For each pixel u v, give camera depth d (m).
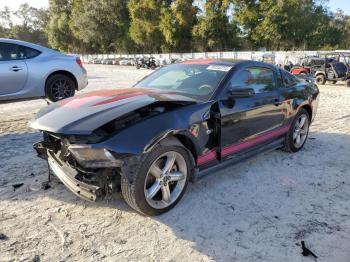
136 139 2.82
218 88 3.69
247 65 4.18
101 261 2.54
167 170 3.13
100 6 61.47
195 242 2.79
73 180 3.00
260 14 42.19
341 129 6.69
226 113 3.63
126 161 2.80
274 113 4.44
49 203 3.38
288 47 43.06
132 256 2.60
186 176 3.33
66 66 7.41
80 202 3.40
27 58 6.88
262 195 3.65
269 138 4.50
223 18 45.25
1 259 2.52
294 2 39.38
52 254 2.60
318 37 43.31
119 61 48.47
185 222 3.08
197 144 3.35
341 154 5.11
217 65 4.14
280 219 3.17
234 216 3.20
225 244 2.77
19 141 5.45
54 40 77.88
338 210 3.37
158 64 36.16
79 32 66.94
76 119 2.92
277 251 2.70
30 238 2.80
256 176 4.17
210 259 2.59
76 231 2.91
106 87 12.80
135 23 54.72
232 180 4.02
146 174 2.92
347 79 16.41
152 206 3.06
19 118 7.23
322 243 2.81
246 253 2.67
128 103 3.17
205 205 3.39
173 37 49.88
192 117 3.27
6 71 6.51
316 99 5.47
